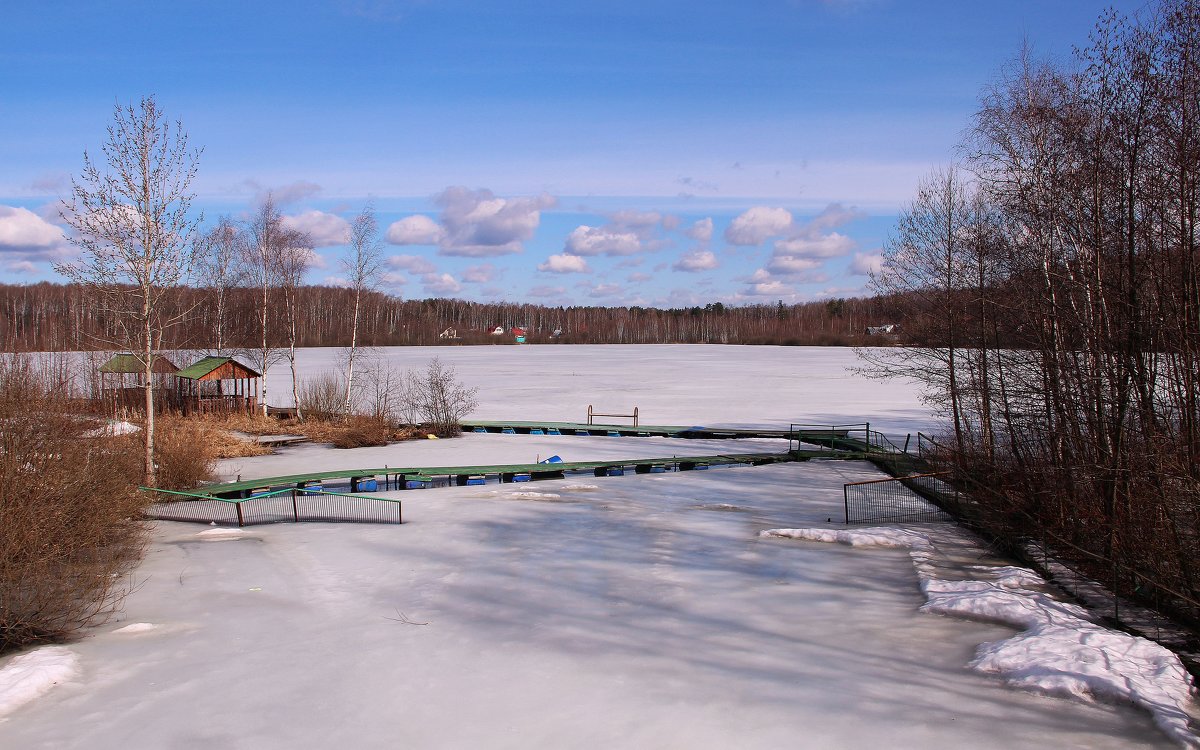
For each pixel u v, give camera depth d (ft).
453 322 549.54
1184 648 28.71
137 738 22.97
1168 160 35.50
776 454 84.58
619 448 94.43
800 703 24.75
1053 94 54.03
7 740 22.89
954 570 39.86
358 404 126.93
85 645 30.55
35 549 32.76
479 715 24.26
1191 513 32.58
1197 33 34.81
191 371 114.62
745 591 36.86
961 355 76.89
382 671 27.81
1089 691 24.56
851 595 35.99
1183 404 35.04
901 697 25.03
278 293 148.36
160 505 58.44
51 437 37.99
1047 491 44.19
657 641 30.55
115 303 65.57
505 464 81.56
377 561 43.29
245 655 29.48
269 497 57.98
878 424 111.14
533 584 38.55
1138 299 38.17
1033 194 49.39
